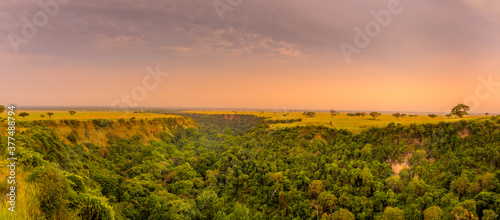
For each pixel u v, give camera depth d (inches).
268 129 3309.5
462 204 1332.4
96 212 757.3
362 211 1641.2
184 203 1729.8
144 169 2464.3
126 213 1464.1
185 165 2701.8
